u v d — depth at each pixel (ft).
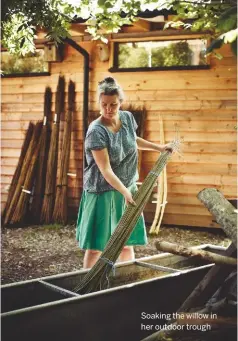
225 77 23.72
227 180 23.95
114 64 25.27
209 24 13.08
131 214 11.06
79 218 12.82
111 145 11.94
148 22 23.88
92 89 25.88
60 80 26.43
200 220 24.30
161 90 24.71
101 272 10.35
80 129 26.27
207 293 10.11
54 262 18.63
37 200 25.93
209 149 24.14
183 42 24.17
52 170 25.82
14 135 27.61
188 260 12.57
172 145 12.89
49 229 24.30
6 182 27.76
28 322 8.12
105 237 12.26
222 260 9.89
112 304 9.23
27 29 14.82
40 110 27.09
